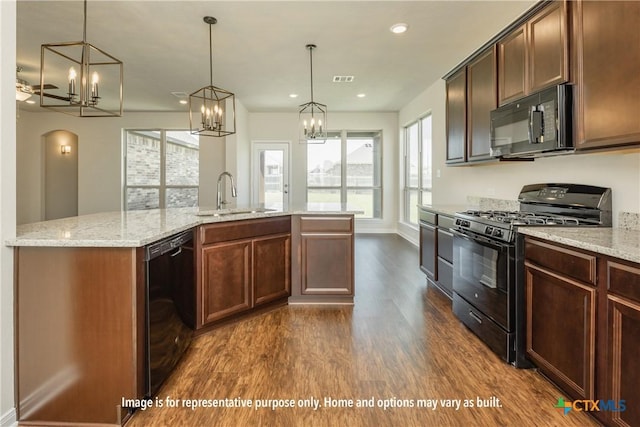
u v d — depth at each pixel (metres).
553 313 1.92
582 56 2.06
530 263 2.13
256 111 7.73
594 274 1.63
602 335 1.59
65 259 1.73
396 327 2.88
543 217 2.64
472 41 3.93
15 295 1.73
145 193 7.84
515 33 2.72
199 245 2.62
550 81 2.32
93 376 1.74
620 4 1.79
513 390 2.00
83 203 7.66
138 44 4.00
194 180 7.81
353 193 8.09
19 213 7.63
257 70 4.90
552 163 2.93
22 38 3.83
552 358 1.94
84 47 2.23
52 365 1.74
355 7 3.17
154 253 1.88
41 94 2.23
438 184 5.51
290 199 7.90
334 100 6.73
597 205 2.34
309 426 1.70
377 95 6.36
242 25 3.52
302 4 3.12
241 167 7.18
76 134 7.62
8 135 1.69
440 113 5.40
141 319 1.78
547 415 1.78
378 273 4.60
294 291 3.42
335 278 3.41
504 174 3.67
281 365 2.28
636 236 1.87
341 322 2.99
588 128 2.02
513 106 2.67
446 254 3.45
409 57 4.41
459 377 2.13
